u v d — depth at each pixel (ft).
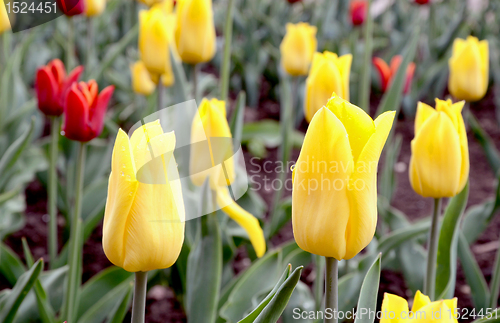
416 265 3.42
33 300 2.85
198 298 2.31
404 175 6.20
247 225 2.20
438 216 2.20
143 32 3.39
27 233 4.66
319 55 2.41
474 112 7.94
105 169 4.66
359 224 1.67
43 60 6.83
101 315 2.87
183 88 3.25
